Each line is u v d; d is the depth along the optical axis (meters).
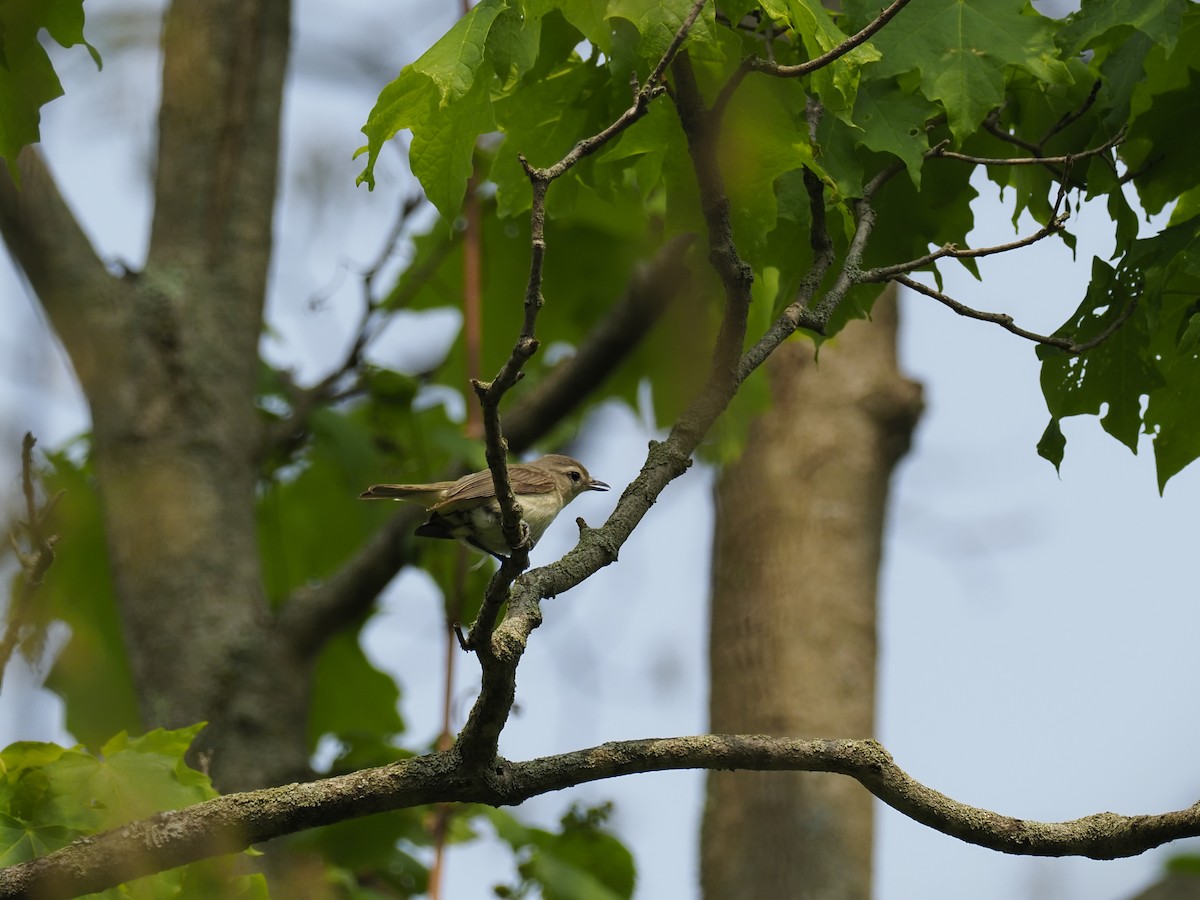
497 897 11.30
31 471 6.45
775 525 12.85
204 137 12.48
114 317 11.80
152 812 7.16
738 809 12.31
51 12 7.28
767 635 12.44
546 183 5.56
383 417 14.19
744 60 6.45
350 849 11.48
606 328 12.41
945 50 7.54
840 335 13.81
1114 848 6.26
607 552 6.31
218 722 11.09
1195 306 8.00
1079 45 7.65
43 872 5.89
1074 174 8.12
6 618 6.84
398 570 11.66
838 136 7.57
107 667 14.91
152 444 11.64
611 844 11.79
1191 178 7.95
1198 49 8.05
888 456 13.48
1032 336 7.34
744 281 6.61
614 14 6.19
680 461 6.68
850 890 11.88
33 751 7.27
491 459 5.57
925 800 6.31
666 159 7.63
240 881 7.01
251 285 12.34
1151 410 8.27
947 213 8.43
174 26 12.71
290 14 13.12
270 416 14.27
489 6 6.35
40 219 11.72
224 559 11.60
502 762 6.05
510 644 5.66
